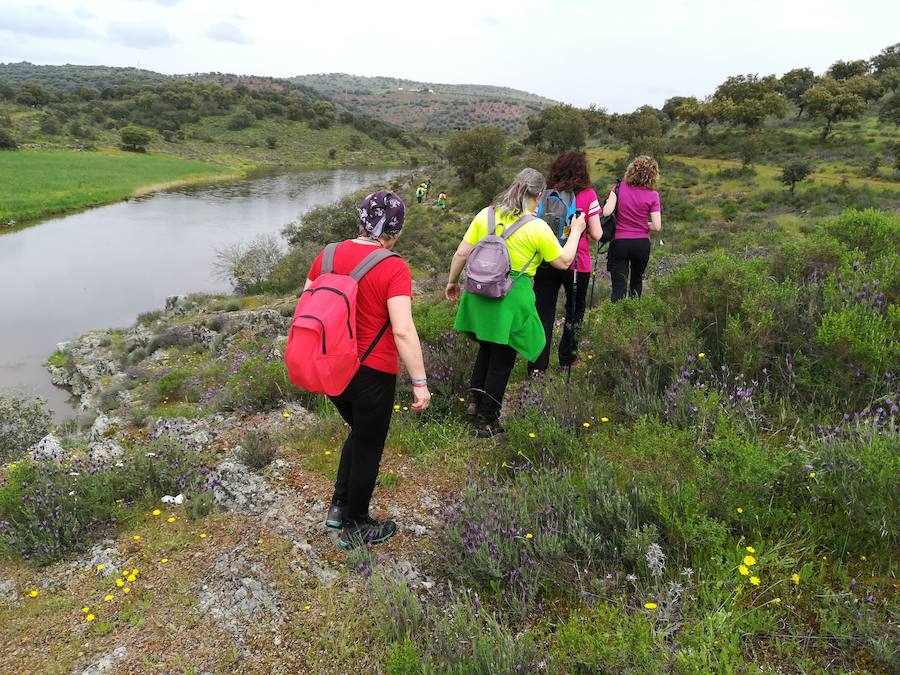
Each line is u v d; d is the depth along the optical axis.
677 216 47.72
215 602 2.51
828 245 4.16
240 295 28.31
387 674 1.96
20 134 101.38
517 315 3.46
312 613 2.41
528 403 3.77
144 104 148.00
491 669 1.89
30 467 3.59
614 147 96.38
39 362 19.19
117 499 3.48
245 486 3.40
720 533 2.23
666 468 2.74
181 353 18.09
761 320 3.50
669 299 4.31
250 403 5.23
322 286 2.33
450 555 2.58
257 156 130.50
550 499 2.72
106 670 2.20
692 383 3.63
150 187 70.81
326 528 2.98
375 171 118.19
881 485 2.15
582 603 2.25
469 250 3.58
